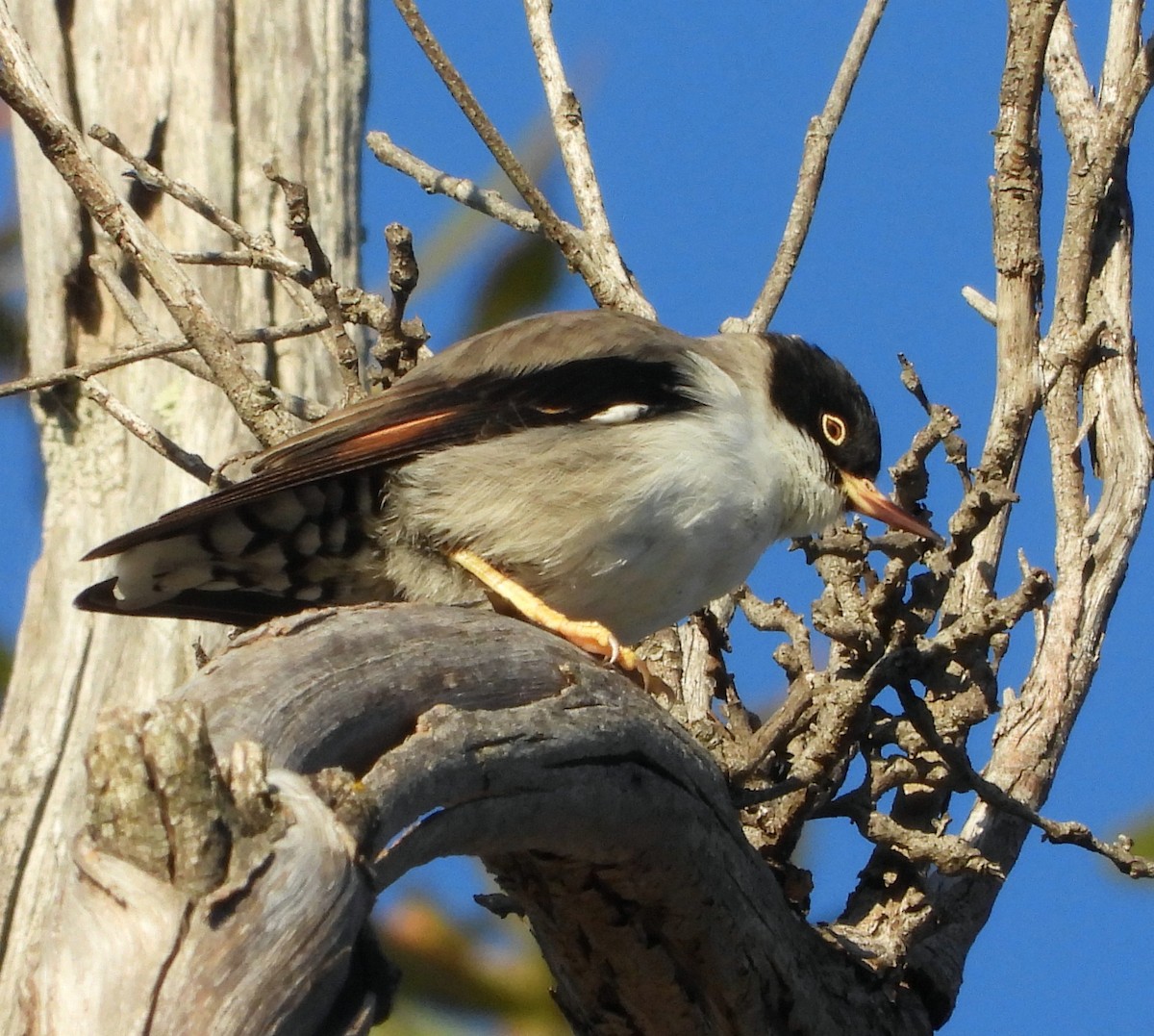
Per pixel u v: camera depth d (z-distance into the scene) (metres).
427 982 12.59
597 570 10.73
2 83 10.40
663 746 8.47
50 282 13.59
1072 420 11.77
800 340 12.43
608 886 8.74
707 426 11.05
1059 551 11.68
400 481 10.59
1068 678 11.48
